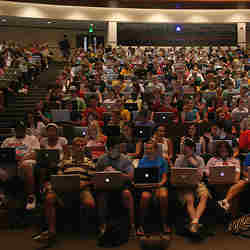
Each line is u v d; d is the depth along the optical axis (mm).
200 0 19344
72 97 10195
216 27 22672
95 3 19172
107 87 12117
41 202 5836
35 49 17359
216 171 5082
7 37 22906
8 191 5918
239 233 4875
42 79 14977
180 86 11281
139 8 20203
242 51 18969
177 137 7316
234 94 10727
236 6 19406
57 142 6359
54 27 23391
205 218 5441
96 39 24047
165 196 4879
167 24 22688
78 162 5465
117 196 5191
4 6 19016
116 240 4699
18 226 5176
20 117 10430
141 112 8180
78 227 5184
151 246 4461
